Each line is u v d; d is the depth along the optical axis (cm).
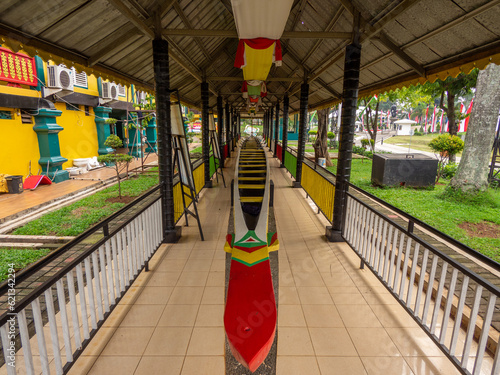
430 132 4550
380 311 271
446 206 675
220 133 1172
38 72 852
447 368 208
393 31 349
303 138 774
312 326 249
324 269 349
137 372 202
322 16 450
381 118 5375
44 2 231
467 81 1020
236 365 208
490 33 266
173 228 429
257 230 321
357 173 1198
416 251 239
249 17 268
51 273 390
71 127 1076
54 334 176
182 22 452
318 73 593
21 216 618
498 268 154
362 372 204
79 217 604
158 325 250
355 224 377
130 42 391
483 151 717
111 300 252
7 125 796
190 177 414
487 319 169
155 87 391
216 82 1052
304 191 764
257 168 719
